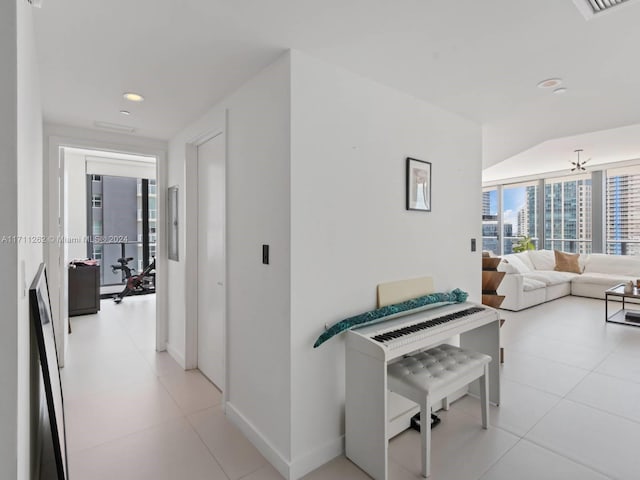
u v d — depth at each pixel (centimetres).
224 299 241
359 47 181
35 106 172
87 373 307
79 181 580
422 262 258
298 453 182
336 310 201
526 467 185
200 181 309
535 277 607
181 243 325
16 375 90
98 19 155
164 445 207
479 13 154
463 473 181
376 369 177
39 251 199
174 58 190
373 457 179
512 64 202
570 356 344
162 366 324
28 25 125
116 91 232
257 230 207
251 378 214
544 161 641
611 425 224
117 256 671
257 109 207
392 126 233
